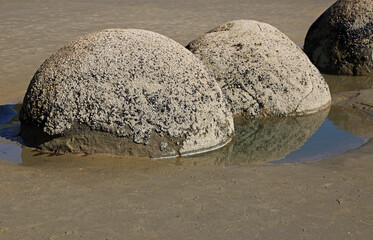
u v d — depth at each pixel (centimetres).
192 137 446
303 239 303
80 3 1764
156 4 1780
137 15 1502
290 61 589
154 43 465
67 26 1277
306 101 584
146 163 423
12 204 338
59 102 431
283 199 357
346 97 672
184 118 440
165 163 426
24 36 1124
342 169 420
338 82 791
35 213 327
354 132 534
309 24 1426
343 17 826
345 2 844
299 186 381
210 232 309
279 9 1739
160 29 1260
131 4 1761
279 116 571
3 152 444
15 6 1638
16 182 375
